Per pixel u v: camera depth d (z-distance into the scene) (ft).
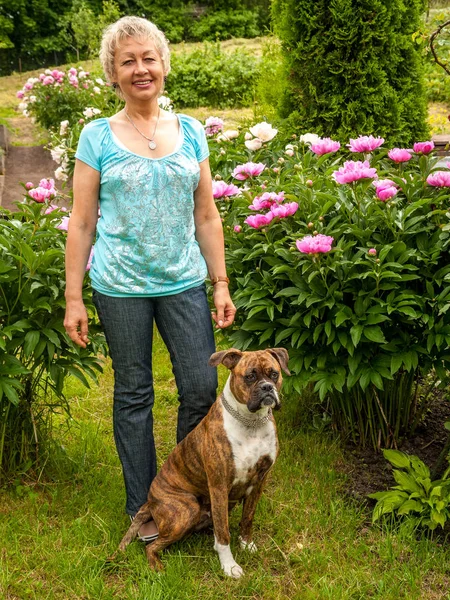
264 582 9.38
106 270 9.71
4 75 76.38
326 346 11.38
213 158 16.61
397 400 12.37
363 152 12.72
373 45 18.93
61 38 80.23
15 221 11.18
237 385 9.01
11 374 10.39
